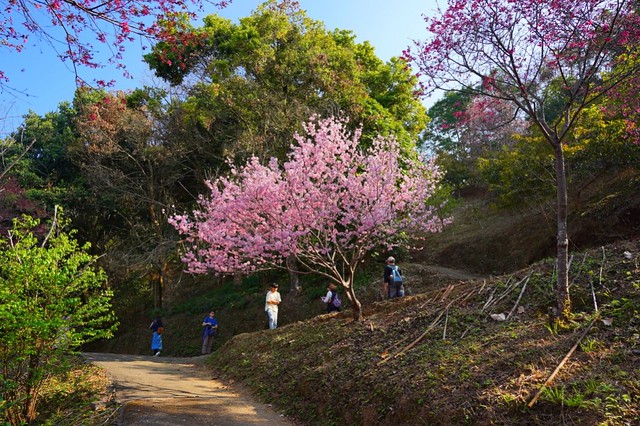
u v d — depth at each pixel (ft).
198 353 69.67
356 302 32.89
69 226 90.79
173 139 78.38
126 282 98.02
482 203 93.30
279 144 67.62
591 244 49.67
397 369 21.79
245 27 70.85
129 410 24.16
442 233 84.02
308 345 31.96
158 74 74.54
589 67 23.57
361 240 34.68
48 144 97.50
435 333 24.41
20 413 28.09
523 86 23.22
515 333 21.22
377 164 35.86
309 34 71.00
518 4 22.41
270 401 27.27
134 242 90.02
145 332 83.71
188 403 25.94
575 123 47.24
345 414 21.68
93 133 77.25
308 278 72.84
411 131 75.00
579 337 19.02
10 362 27.76
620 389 15.14
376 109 66.13
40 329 26.84
